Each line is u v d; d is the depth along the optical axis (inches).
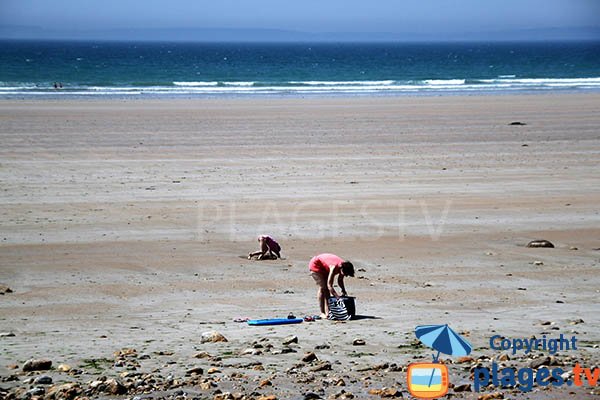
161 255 984.3
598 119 2637.8
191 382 486.3
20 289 831.1
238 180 1501.0
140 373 513.3
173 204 1284.4
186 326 687.1
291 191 1400.1
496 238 1095.6
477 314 725.9
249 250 1016.9
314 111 2832.2
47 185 1427.2
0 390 470.0
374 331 655.1
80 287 839.1
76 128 2239.2
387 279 881.5
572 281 879.7
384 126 2388.0
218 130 2246.6
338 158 1779.0
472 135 2202.3
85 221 1161.4
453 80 5383.9
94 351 589.3
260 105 3056.1
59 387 462.9
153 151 1847.9
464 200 1346.0
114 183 1454.2
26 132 2129.7
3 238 1055.0
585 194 1409.9
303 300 796.6
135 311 750.5
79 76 5541.3
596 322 690.2
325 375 508.1
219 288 841.5
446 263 959.6
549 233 1128.2
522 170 1648.6
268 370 522.9
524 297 802.8
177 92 3841.0
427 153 1863.9
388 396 454.9
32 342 625.3
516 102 3304.6
